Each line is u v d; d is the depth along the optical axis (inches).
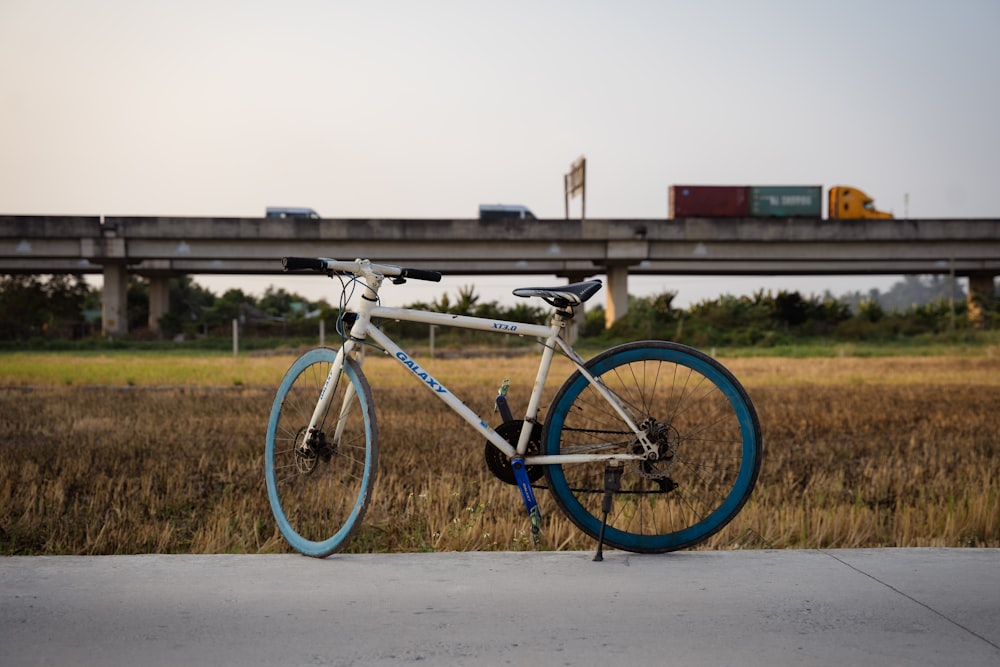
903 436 376.2
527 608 106.7
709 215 2049.7
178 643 95.8
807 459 301.3
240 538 183.0
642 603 108.7
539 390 130.3
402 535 186.2
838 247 1968.5
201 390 647.1
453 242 1892.2
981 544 183.6
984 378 834.2
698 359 130.1
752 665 91.0
